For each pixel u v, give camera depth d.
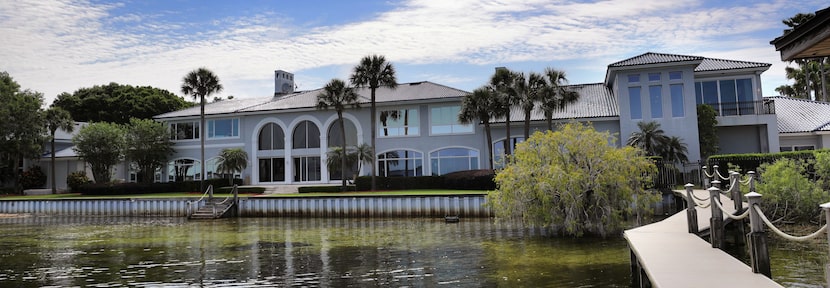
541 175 19.17
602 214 19.25
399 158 42.22
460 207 29.19
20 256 18.88
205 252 18.88
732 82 35.88
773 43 7.78
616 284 11.79
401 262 15.73
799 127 34.56
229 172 43.41
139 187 44.28
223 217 33.66
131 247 20.77
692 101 34.38
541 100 34.19
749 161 26.70
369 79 38.81
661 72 35.06
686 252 10.67
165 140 47.25
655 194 20.89
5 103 49.69
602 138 19.77
